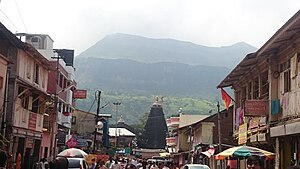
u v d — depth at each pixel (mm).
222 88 31875
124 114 160375
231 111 43188
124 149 74062
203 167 25172
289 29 16688
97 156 31250
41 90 33000
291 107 19000
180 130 60656
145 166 29781
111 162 27219
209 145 40500
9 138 27219
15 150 28531
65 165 7777
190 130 53562
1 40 28438
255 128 24250
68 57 54188
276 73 21203
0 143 25844
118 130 86188
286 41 18828
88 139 55562
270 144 21328
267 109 21625
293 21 15672
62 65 44688
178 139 61750
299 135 18375
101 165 24500
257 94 25875
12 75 28156
